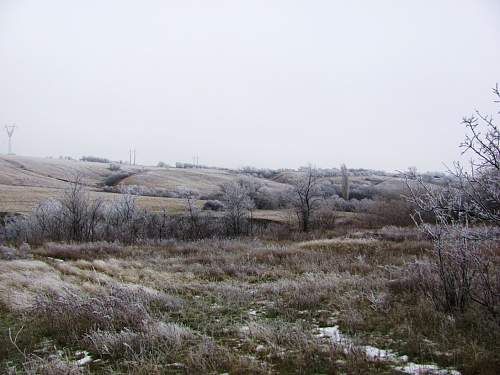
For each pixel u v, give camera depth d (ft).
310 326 21.84
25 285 33.37
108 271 41.75
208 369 16.56
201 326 22.49
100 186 230.48
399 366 15.76
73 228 90.79
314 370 15.92
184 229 101.14
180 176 263.49
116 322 22.70
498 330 17.83
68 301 25.30
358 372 15.29
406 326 19.84
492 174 17.66
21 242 79.92
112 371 16.74
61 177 247.29
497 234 18.97
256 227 110.11
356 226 112.88
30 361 18.08
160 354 17.98
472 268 22.40
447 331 18.72
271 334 19.83
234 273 42.11
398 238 73.15
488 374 14.33
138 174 262.47
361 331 20.54
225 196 118.21
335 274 36.01
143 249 67.72
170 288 33.40
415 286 27.35
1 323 24.57
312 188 125.49
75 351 19.80
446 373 14.88
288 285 31.68
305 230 111.24
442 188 21.48
